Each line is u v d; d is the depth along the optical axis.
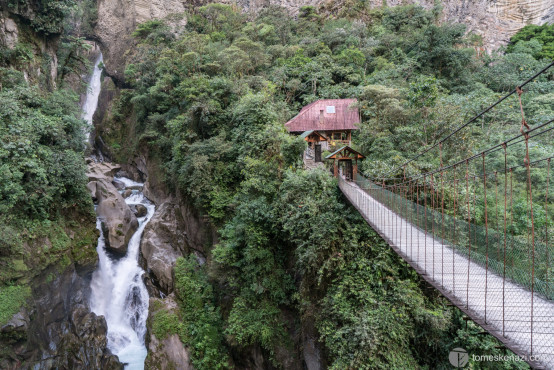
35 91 24.97
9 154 19.91
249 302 18.69
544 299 8.76
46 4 27.50
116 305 23.75
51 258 20.27
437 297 14.39
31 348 17.45
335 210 16.92
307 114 28.77
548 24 51.94
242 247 19.81
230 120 26.33
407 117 23.33
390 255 14.95
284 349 17.75
